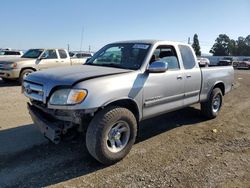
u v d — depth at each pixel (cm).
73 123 418
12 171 411
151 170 424
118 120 429
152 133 597
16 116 702
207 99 677
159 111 521
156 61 493
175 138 570
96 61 555
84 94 394
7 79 1323
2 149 486
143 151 495
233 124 681
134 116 452
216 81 696
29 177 396
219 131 621
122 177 401
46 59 1369
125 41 575
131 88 450
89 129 413
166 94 529
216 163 454
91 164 438
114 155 431
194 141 555
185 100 594
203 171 425
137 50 519
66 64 1448
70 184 380
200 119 713
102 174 409
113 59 533
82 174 408
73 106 391
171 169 429
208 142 551
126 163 446
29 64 1305
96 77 420
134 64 494
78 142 519
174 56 573
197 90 629
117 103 448
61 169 421
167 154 486
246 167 443
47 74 447
